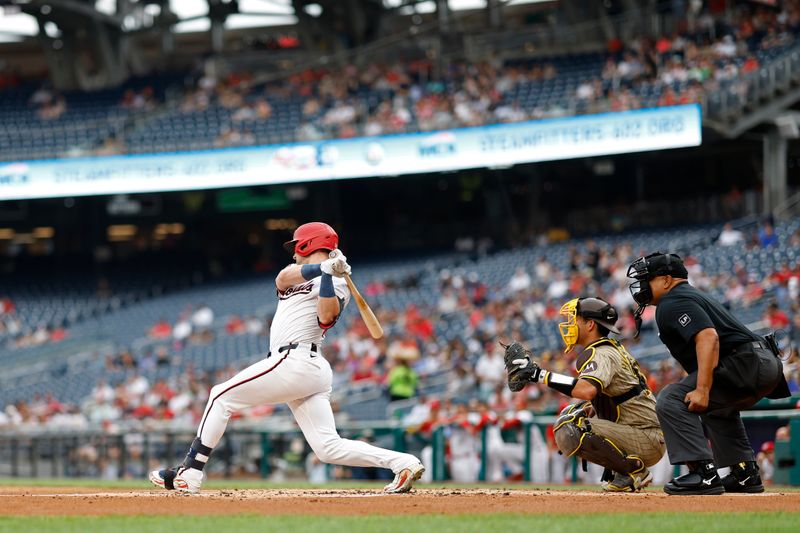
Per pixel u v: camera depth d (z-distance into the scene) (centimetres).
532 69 8156
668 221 7706
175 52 11056
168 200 9706
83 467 5275
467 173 8538
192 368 6562
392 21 9681
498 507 1556
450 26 9225
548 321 5872
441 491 1909
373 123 7844
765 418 2978
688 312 1770
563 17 8981
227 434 4688
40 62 11450
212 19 9956
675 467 3184
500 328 5859
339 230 9331
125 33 10175
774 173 6788
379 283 7600
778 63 6638
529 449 3619
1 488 2477
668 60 7400
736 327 1798
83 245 10044
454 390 4894
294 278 1778
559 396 4138
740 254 6038
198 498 1736
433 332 6238
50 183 8181
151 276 9519
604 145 6788
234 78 9375
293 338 1781
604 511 1489
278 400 1805
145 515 1437
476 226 8744
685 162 8119
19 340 8375
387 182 9131
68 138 8806
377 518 1377
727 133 6644
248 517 1397
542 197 8531
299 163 7688
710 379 1747
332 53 9594
